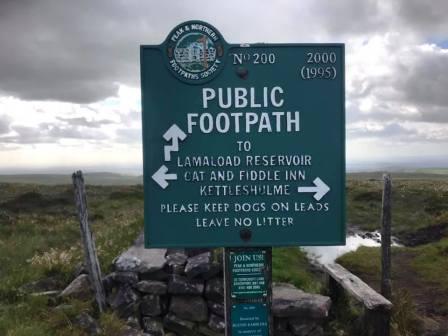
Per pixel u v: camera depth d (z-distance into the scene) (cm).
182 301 814
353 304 979
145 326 798
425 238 2314
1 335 657
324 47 577
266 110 579
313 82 579
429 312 1112
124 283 820
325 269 1031
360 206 3622
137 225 1695
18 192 4369
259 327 607
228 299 606
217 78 574
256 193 584
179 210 582
